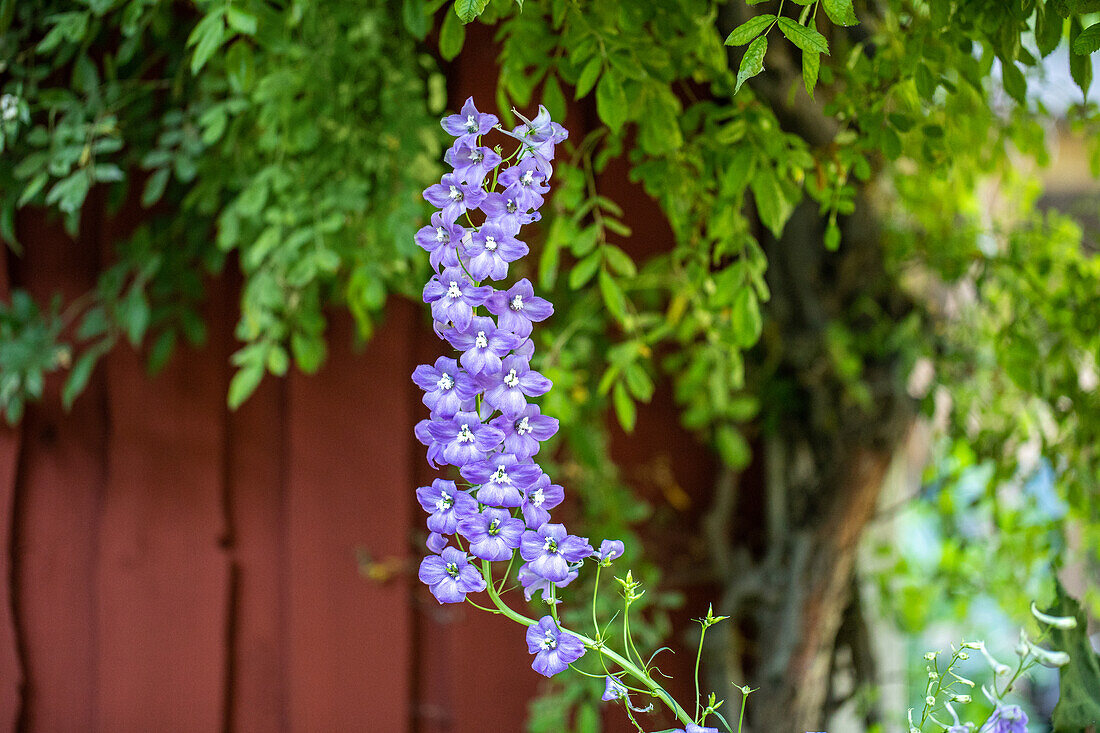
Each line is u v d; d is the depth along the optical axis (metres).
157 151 1.68
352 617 1.95
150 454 1.89
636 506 1.96
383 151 1.64
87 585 1.86
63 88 1.78
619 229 1.57
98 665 1.86
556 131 1.25
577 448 1.89
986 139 1.69
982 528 2.41
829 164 1.57
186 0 1.75
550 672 1.25
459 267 1.24
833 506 1.97
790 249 1.99
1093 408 1.72
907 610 2.18
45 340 1.73
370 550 1.96
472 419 1.24
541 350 1.83
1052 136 2.14
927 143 1.50
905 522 2.55
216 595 1.90
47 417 1.85
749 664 2.09
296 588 1.93
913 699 2.53
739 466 1.98
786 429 2.06
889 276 1.93
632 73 1.42
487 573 1.25
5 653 1.81
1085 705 1.30
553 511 1.98
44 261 1.84
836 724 2.16
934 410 1.85
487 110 1.87
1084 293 1.71
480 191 1.24
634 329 1.63
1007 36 1.39
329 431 1.95
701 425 2.04
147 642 1.88
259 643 1.92
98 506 1.87
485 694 1.98
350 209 1.61
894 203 1.93
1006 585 2.11
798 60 1.73
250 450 1.93
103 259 1.86
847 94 1.49
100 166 1.59
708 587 2.12
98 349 1.75
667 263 1.80
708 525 2.09
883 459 1.95
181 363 1.90
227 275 1.92
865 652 2.06
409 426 1.97
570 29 1.47
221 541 1.91
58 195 1.58
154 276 1.82
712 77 1.52
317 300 1.72
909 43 1.43
